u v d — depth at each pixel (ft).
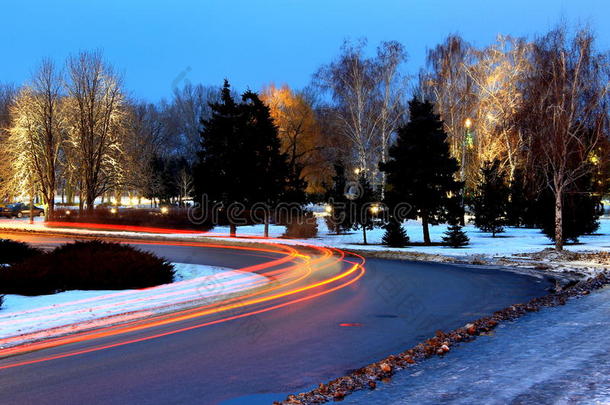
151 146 280.72
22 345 29.55
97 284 52.16
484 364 22.90
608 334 28.22
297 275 63.05
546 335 28.53
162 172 272.72
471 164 175.73
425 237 112.27
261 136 135.64
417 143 110.32
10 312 40.06
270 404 19.12
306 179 215.72
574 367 21.67
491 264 74.69
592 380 19.66
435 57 173.47
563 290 48.70
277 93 207.41
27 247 79.87
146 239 125.39
